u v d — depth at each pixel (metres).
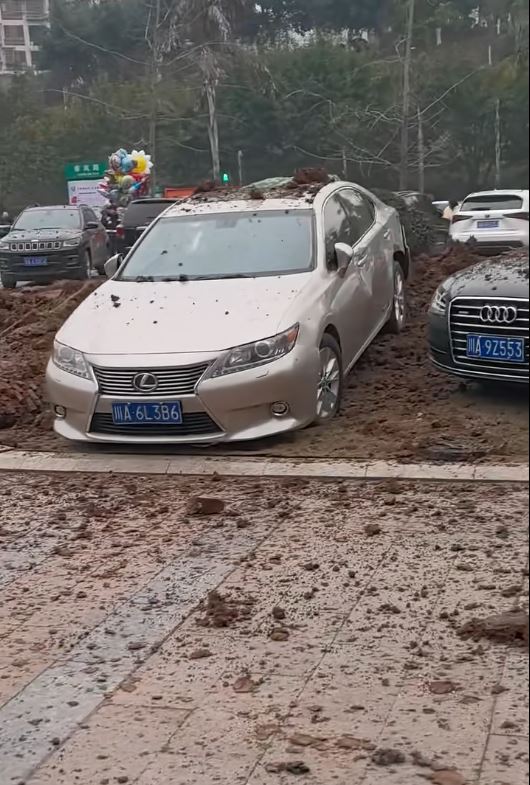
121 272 7.74
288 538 5.01
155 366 6.38
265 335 6.43
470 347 6.77
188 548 4.98
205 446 6.75
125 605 4.32
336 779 2.88
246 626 4.02
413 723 3.18
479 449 6.14
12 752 3.14
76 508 5.74
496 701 3.29
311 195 8.13
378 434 6.73
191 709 3.37
